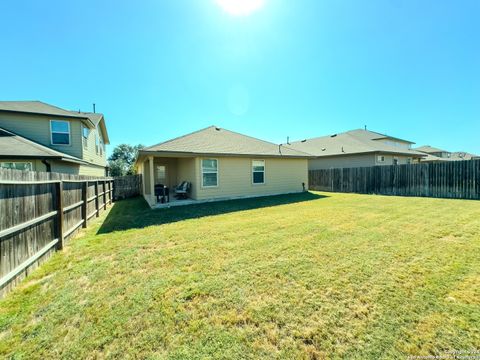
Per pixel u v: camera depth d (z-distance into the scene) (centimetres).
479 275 294
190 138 1182
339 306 235
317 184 1720
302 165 1438
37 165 986
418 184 1227
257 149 1248
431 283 275
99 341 196
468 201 955
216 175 1084
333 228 533
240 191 1165
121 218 730
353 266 326
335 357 175
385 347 183
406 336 194
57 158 945
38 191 367
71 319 225
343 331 201
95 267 347
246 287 276
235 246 422
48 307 246
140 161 1284
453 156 3797
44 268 348
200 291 269
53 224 418
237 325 212
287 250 395
